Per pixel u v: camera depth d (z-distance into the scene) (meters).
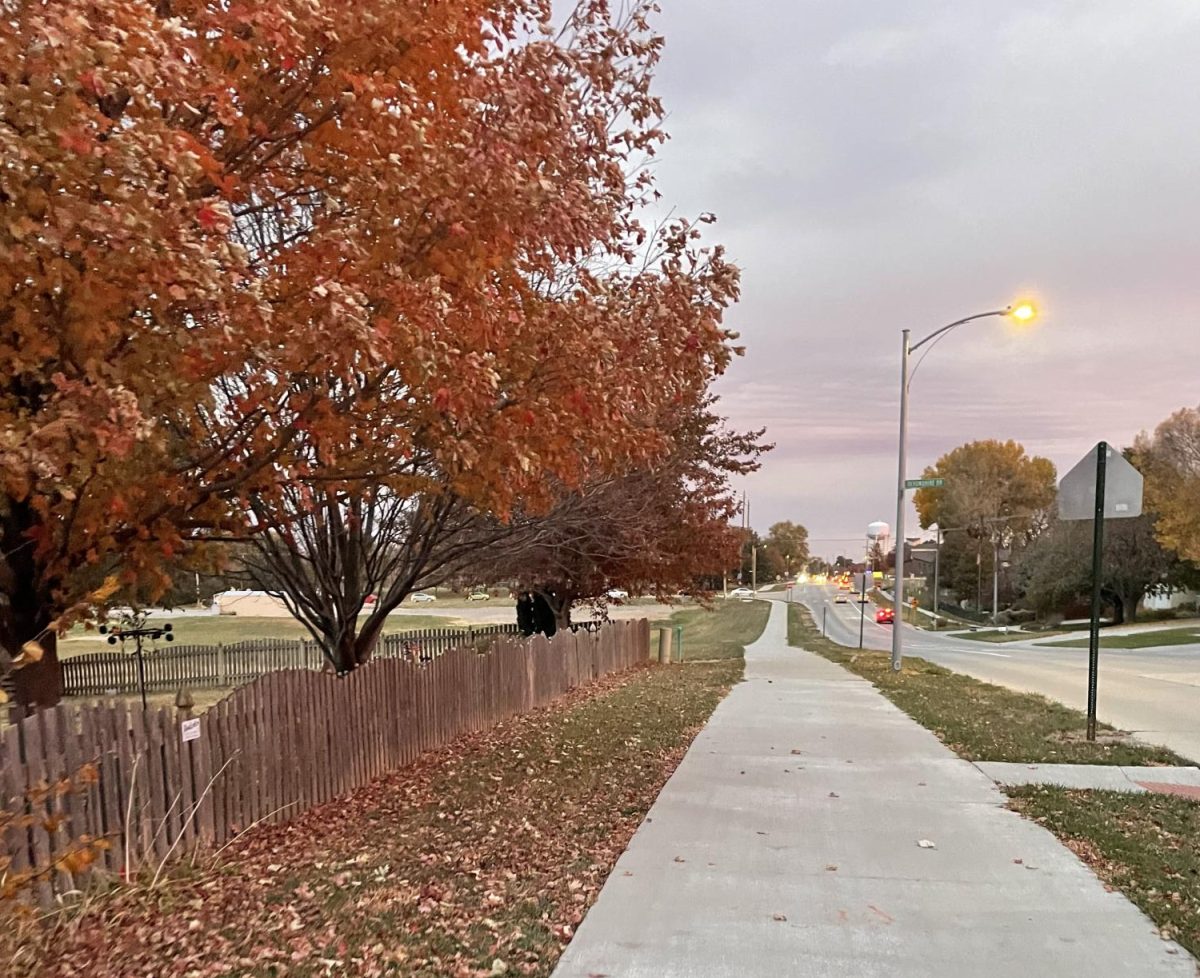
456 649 11.59
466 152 5.34
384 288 5.22
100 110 5.13
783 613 69.19
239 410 5.98
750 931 4.53
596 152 6.87
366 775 8.28
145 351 4.74
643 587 22.83
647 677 19.23
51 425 4.12
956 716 12.05
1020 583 82.19
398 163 5.10
